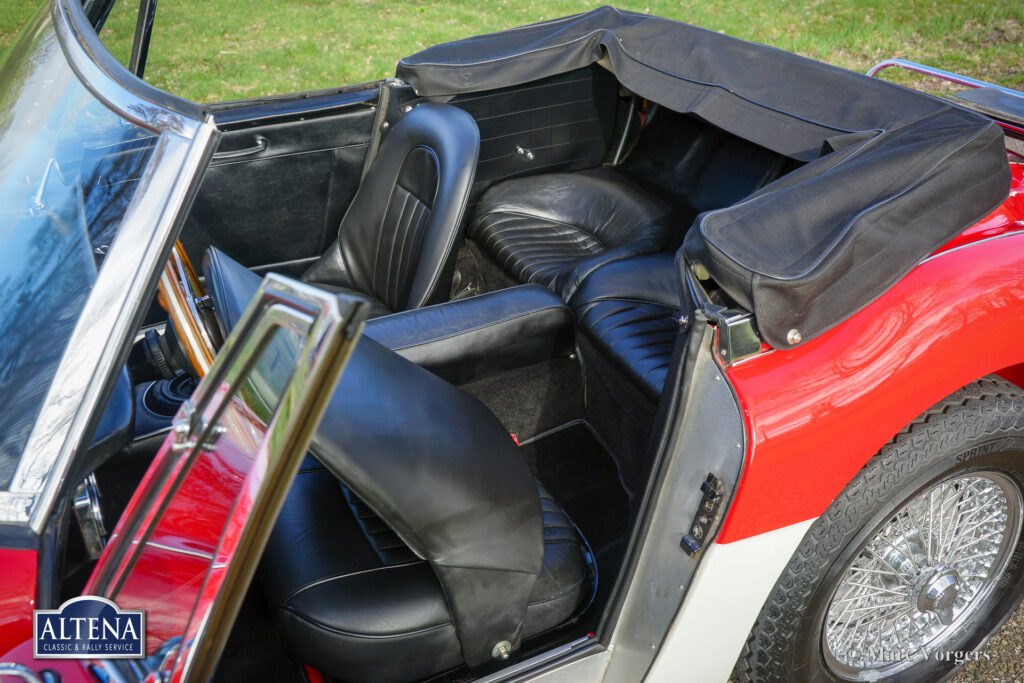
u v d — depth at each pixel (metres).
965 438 1.71
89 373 1.13
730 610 1.63
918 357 1.55
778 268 1.44
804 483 1.52
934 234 1.61
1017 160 2.01
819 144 2.18
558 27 3.12
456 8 9.55
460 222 2.42
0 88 1.70
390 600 1.49
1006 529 2.05
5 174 1.47
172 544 1.08
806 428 1.46
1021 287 1.64
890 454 1.67
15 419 1.17
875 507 1.68
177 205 1.14
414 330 1.93
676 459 1.53
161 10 9.20
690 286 1.51
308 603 1.48
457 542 1.44
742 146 3.03
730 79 2.54
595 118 3.33
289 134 2.78
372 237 2.80
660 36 2.85
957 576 1.98
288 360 0.89
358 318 0.84
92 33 1.50
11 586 1.13
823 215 1.59
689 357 1.46
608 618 1.67
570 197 3.18
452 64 2.87
